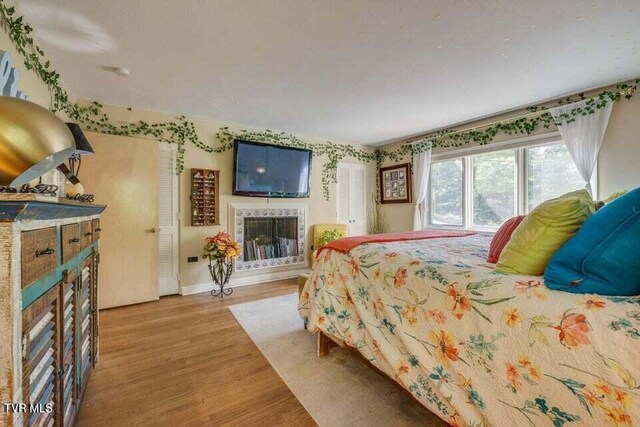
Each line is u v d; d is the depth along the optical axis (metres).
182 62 2.26
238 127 3.97
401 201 4.90
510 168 3.52
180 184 3.58
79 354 1.35
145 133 3.35
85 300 1.51
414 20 1.76
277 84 2.68
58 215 0.98
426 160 4.37
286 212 4.37
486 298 1.04
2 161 0.72
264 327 2.57
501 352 0.96
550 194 3.18
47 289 0.91
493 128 3.60
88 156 2.94
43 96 2.12
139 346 2.21
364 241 1.99
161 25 1.80
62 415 1.08
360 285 1.67
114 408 1.52
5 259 0.65
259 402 1.58
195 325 2.62
